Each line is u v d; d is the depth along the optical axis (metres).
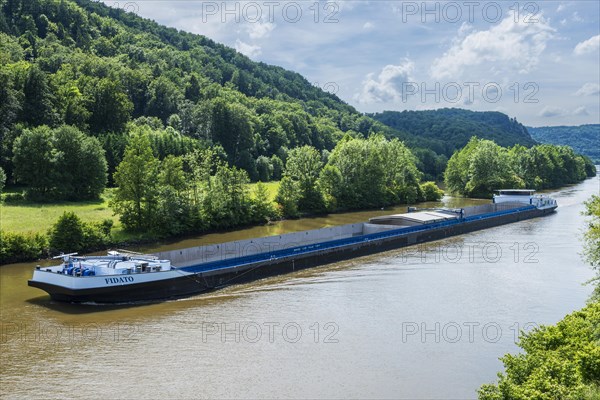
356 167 119.50
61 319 38.03
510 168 152.00
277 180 157.00
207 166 87.75
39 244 60.41
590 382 20.44
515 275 51.09
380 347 32.94
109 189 103.19
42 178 87.62
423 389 27.38
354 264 56.75
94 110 138.00
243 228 86.94
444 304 41.81
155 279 43.03
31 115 115.06
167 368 29.56
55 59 170.88
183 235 78.50
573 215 99.88
